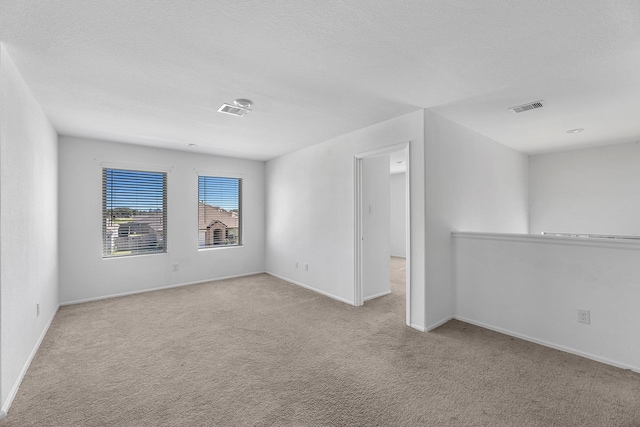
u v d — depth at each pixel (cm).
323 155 459
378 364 247
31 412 187
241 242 594
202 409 191
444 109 316
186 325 335
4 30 176
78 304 412
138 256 473
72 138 420
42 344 285
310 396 204
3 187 193
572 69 229
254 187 608
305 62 219
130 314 371
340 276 430
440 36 186
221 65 222
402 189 851
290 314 371
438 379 224
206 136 424
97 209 438
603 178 471
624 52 204
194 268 530
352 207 408
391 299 438
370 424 177
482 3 155
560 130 390
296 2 153
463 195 374
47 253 329
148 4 154
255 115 335
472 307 338
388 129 352
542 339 285
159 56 209
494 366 243
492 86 260
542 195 529
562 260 273
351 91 270
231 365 247
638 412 186
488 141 427
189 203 526
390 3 155
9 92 205
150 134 412
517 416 183
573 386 214
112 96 279
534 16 166
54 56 207
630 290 238
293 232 530
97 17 165
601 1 152
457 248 350
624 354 240
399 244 858
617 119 346
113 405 195
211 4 154
